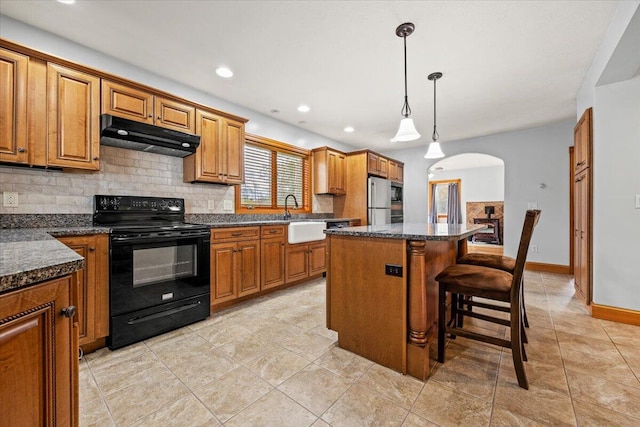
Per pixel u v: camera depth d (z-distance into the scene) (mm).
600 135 2490
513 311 1546
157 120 2461
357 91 3154
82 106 2068
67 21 1989
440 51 2361
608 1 1791
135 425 1264
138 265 2094
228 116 3057
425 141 5344
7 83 1771
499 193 8633
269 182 4062
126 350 1960
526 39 2191
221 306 2787
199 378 1624
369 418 1306
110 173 2479
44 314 713
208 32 2113
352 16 1938
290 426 1261
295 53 2396
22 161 1818
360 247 1866
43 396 708
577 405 1385
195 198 3090
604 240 2488
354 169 4824
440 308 1772
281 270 3264
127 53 2395
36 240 1271
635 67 2176
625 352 1904
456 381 1591
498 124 4301
